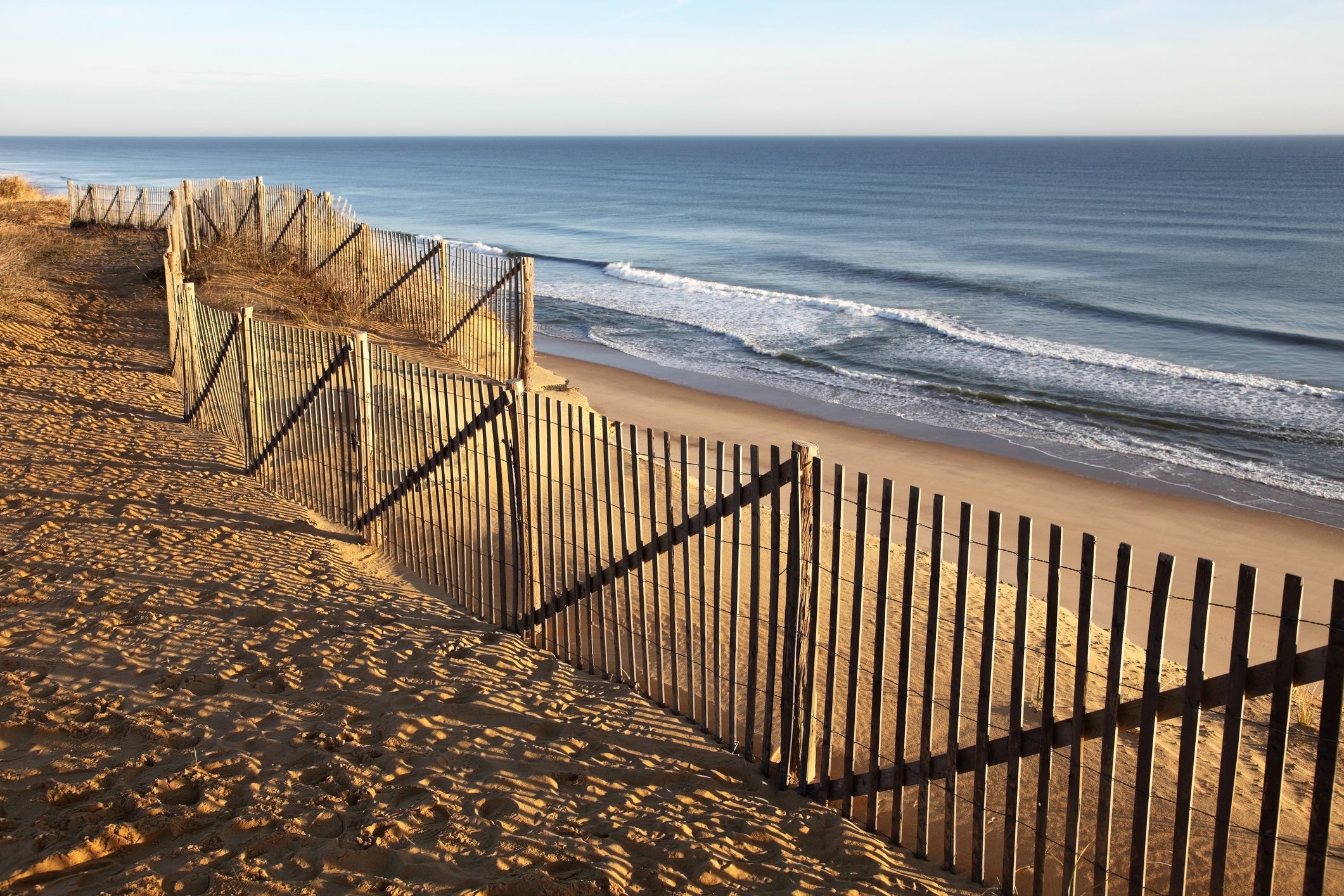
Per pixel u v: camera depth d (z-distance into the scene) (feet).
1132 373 74.02
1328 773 9.27
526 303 43.29
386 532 24.32
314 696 16.48
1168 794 15.84
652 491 16.15
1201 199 297.53
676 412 59.26
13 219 84.17
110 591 20.53
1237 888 13.79
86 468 28.96
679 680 18.19
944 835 12.80
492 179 429.38
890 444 53.52
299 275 59.52
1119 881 13.55
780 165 557.74
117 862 11.87
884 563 12.62
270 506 26.94
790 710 14.37
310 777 13.93
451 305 47.98
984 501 44.45
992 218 238.89
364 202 288.10
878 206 276.62
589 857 12.14
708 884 11.77
